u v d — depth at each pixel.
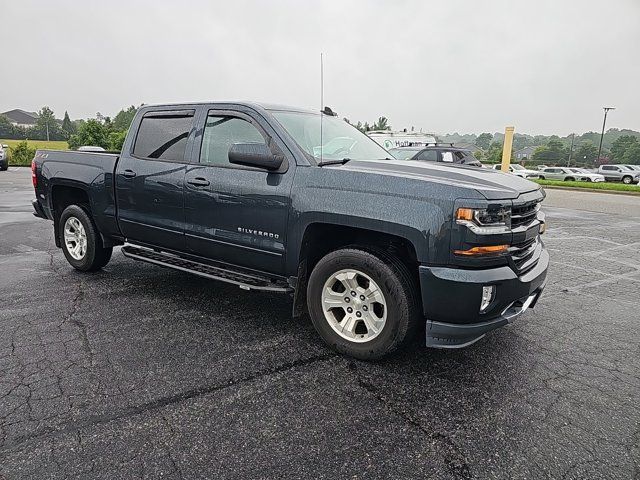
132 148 4.75
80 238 5.50
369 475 2.21
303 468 2.25
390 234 3.13
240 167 3.87
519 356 3.54
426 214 2.96
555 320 4.36
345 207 3.23
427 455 2.37
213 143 4.11
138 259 4.73
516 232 3.07
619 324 4.28
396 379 3.14
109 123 49.09
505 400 2.91
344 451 2.38
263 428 2.56
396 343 3.22
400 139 20.03
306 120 4.20
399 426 2.61
